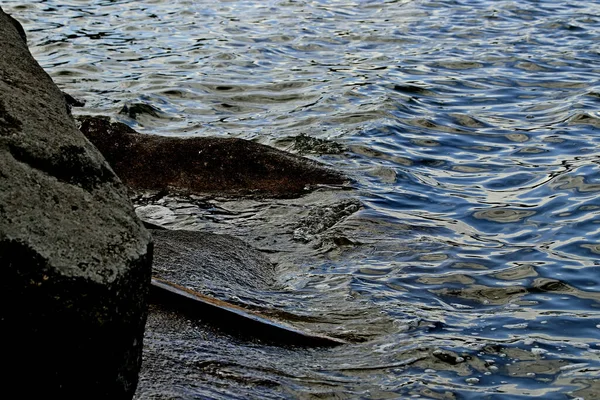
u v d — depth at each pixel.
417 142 13.88
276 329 7.56
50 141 5.19
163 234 9.65
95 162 5.29
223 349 7.16
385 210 11.14
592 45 19.23
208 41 20.09
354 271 9.41
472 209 11.20
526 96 16.11
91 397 4.85
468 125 14.65
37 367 4.68
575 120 14.59
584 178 12.04
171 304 7.62
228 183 11.73
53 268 4.65
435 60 18.48
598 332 8.02
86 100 15.92
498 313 8.44
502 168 12.70
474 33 20.45
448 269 9.45
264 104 16.02
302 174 11.95
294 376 6.97
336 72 17.78
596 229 10.43
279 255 9.91
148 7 23.33
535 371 7.34
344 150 13.47
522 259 9.68
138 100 15.84
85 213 5.00
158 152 12.00
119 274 4.84
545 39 19.81
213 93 16.55
